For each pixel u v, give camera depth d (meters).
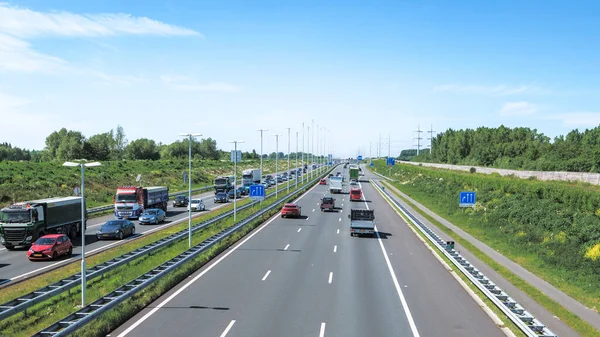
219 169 160.12
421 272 29.81
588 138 110.44
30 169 87.88
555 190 49.66
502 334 18.67
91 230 47.75
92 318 18.78
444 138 175.12
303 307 21.80
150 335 17.98
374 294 24.31
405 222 56.94
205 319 19.94
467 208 62.38
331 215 64.12
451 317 20.73
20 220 36.97
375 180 150.62
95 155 143.50
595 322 21.12
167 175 117.88
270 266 31.05
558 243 37.22
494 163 119.31
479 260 34.31
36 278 27.19
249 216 54.50
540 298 24.55
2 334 17.19
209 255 33.38
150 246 34.47
